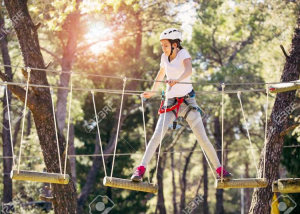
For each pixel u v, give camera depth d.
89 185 19.20
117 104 19.08
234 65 18.33
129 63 17.69
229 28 14.98
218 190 22.16
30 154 18.58
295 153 13.95
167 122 5.68
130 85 17.89
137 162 24.91
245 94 17.81
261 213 8.76
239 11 14.09
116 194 21.86
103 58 17.64
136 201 21.84
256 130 22.48
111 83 18.23
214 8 15.72
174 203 28.14
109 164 21.25
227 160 26.52
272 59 14.14
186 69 5.62
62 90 15.99
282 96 9.05
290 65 9.05
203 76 18.39
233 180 5.99
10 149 17.77
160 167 25.05
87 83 18.53
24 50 8.44
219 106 17.98
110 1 9.11
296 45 9.12
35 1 11.38
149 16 14.63
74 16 14.69
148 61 17.75
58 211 8.53
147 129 23.72
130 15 14.55
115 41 16.31
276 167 8.89
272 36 14.90
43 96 8.44
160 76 6.02
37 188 17.75
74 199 8.64
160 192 24.66
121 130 21.34
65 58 15.52
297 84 6.48
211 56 19.12
